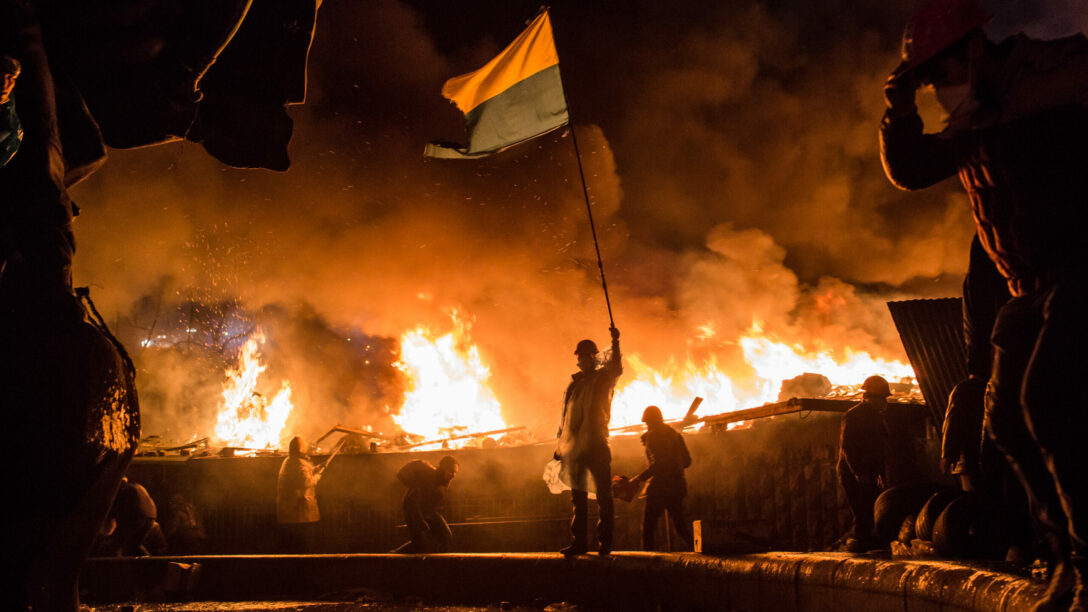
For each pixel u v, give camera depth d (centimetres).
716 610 600
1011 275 283
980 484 547
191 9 480
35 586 327
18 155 365
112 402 354
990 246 287
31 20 377
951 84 286
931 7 288
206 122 576
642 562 682
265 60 580
